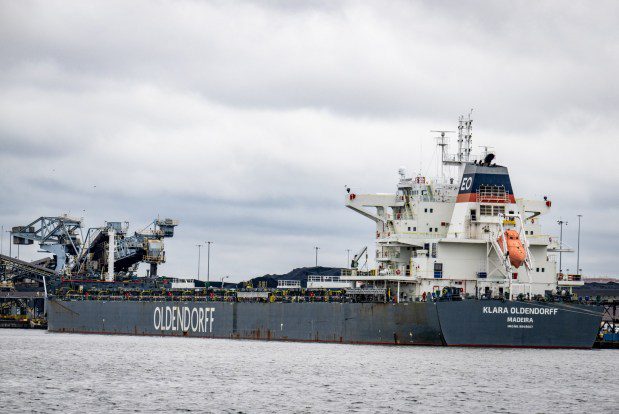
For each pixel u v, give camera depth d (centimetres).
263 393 10375
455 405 9700
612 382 11106
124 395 10288
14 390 10669
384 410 9425
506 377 11350
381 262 15400
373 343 14550
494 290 14212
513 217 14075
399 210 15512
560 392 10456
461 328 13600
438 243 14238
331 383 11000
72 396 10231
